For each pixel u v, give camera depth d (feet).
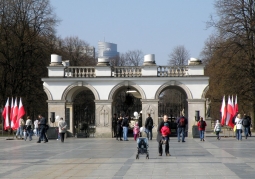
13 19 225.56
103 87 183.32
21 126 184.24
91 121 194.08
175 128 189.78
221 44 217.77
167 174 74.84
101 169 82.43
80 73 185.88
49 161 97.19
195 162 90.94
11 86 224.12
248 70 212.23
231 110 177.47
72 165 89.25
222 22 216.74
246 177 70.54
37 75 229.45
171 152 114.21
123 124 168.35
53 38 239.30
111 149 126.52
